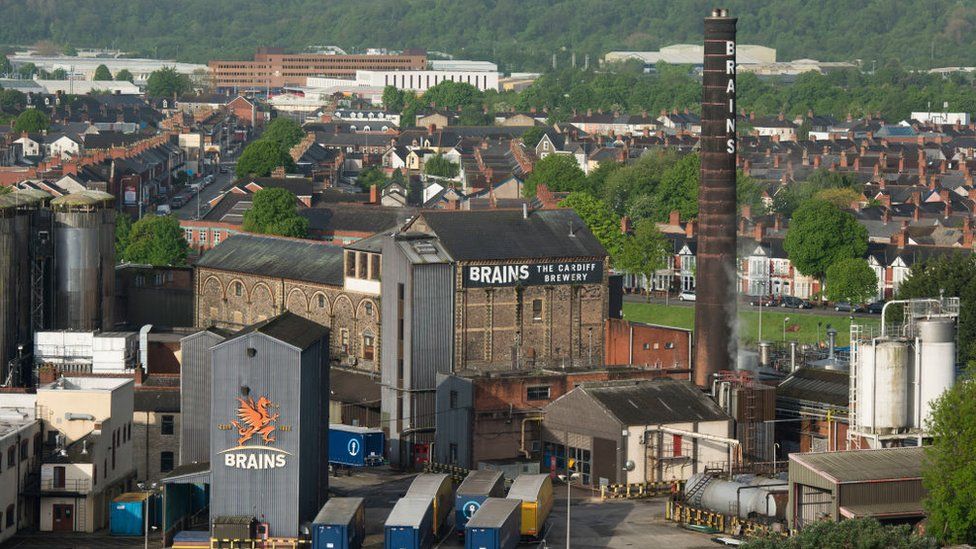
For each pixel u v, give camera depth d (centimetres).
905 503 19412
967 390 19425
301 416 19800
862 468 19588
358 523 19438
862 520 17950
